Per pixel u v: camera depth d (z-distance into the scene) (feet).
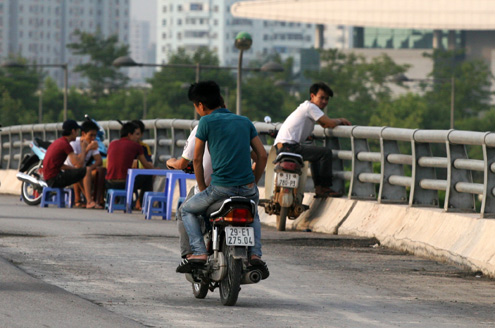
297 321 49.42
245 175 53.67
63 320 46.78
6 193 158.61
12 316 47.19
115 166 116.78
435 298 58.54
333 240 87.66
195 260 53.83
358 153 96.17
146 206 110.22
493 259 67.92
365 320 50.37
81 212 112.68
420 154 86.79
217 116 54.19
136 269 65.92
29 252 72.18
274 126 107.14
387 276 67.10
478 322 51.03
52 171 121.08
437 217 79.77
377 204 91.20
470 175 81.10
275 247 81.56
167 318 48.98
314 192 104.01
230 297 52.80
